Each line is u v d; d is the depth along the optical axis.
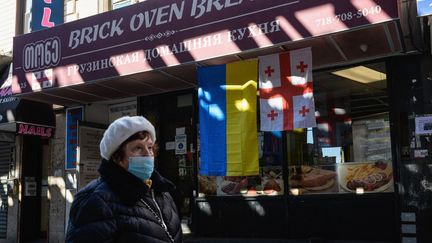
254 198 7.35
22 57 8.09
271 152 7.34
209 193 7.84
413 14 5.66
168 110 8.57
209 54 6.21
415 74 6.30
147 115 8.71
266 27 5.78
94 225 2.07
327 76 7.06
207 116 6.53
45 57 7.81
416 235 6.07
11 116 9.02
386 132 6.51
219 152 6.41
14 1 10.90
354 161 6.73
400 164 6.27
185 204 8.23
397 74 6.41
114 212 2.14
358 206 6.59
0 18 11.10
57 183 9.54
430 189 6.06
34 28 8.61
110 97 8.65
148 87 8.00
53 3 8.92
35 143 10.66
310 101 5.88
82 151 8.73
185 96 8.43
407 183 6.21
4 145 10.78
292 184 7.14
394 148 6.34
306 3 5.51
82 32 7.43
